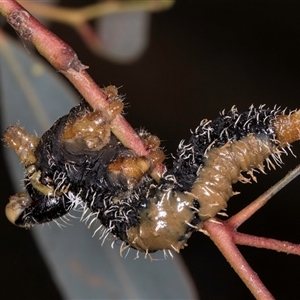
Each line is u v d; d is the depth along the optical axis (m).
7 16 0.23
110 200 0.24
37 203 0.25
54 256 0.28
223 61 0.38
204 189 0.24
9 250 0.40
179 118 0.38
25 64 0.28
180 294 0.28
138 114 0.38
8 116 0.28
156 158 0.24
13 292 0.41
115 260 0.28
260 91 0.38
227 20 0.38
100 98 0.23
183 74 0.38
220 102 0.38
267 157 0.24
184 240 0.24
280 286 0.40
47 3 0.29
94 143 0.24
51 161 0.24
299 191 0.38
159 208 0.24
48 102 0.28
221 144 0.24
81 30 0.30
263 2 0.38
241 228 0.39
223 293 0.41
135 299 0.28
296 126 0.24
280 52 0.38
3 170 0.36
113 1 0.30
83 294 0.28
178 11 0.38
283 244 0.23
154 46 0.38
